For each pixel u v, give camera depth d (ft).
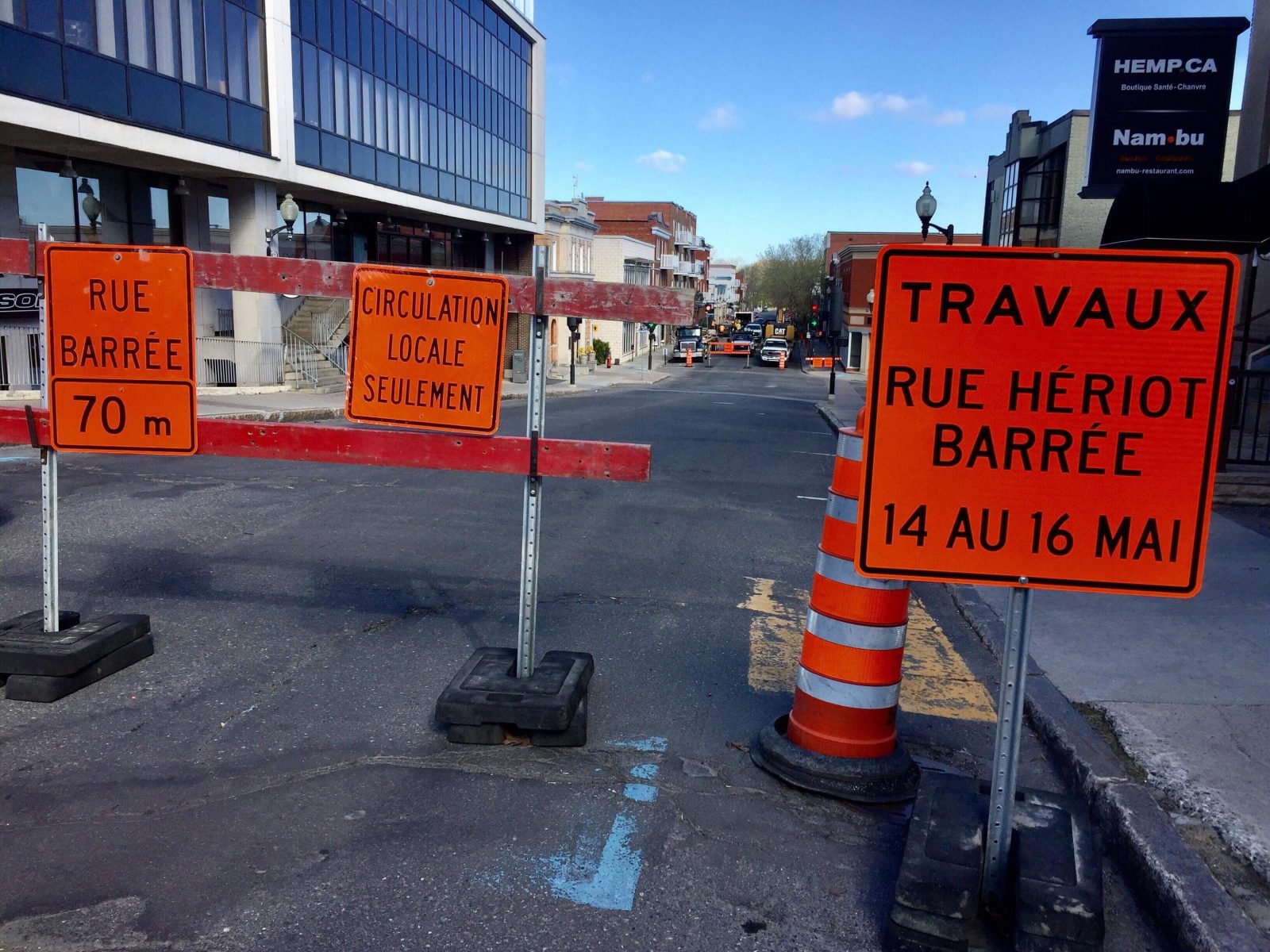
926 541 9.71
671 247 313.12
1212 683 16.62
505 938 9.93
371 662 17.69
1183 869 10.61
